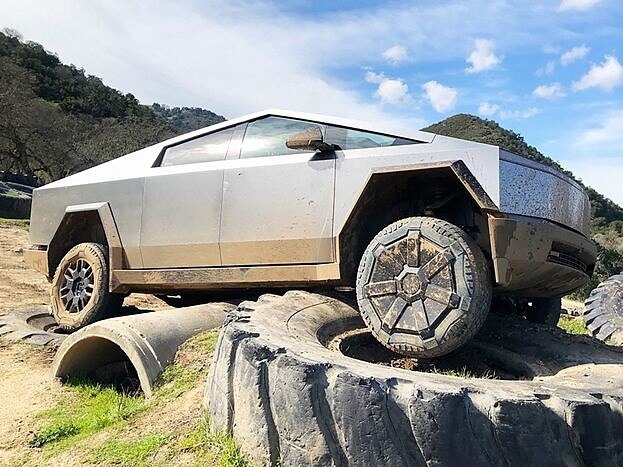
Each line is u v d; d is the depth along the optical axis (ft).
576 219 12.17
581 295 45.16
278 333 9.37
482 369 11.32
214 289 15.72
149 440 9.52
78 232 19.17
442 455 6.62
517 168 10.91
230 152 15.12
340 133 13.23
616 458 6.66
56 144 128.57
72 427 11.21
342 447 7.07
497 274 10.18
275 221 13.48
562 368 9.75
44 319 20.47
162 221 15.79
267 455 7.64
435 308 10.02
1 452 10.52
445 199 11.66
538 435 6.61
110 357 14.71
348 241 12.59
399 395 7.00
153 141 154.40
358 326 12.69
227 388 8.74
